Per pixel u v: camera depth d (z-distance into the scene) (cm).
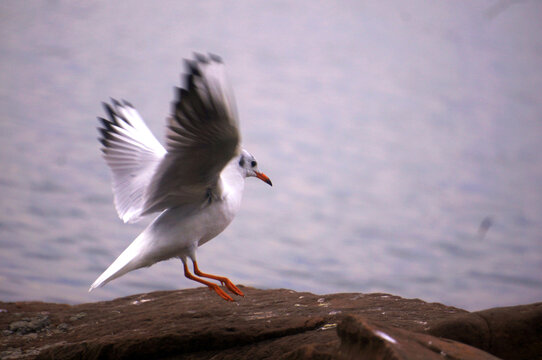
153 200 779
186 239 798
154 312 847
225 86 646
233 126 659
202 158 715
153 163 864
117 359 697
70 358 708
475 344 609
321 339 677
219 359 687
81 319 865
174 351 701
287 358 587
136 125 901
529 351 606
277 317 780
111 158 864
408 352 504
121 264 766
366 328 532
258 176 923
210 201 801
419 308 812
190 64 624
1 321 854
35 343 788
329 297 891
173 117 655
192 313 817
